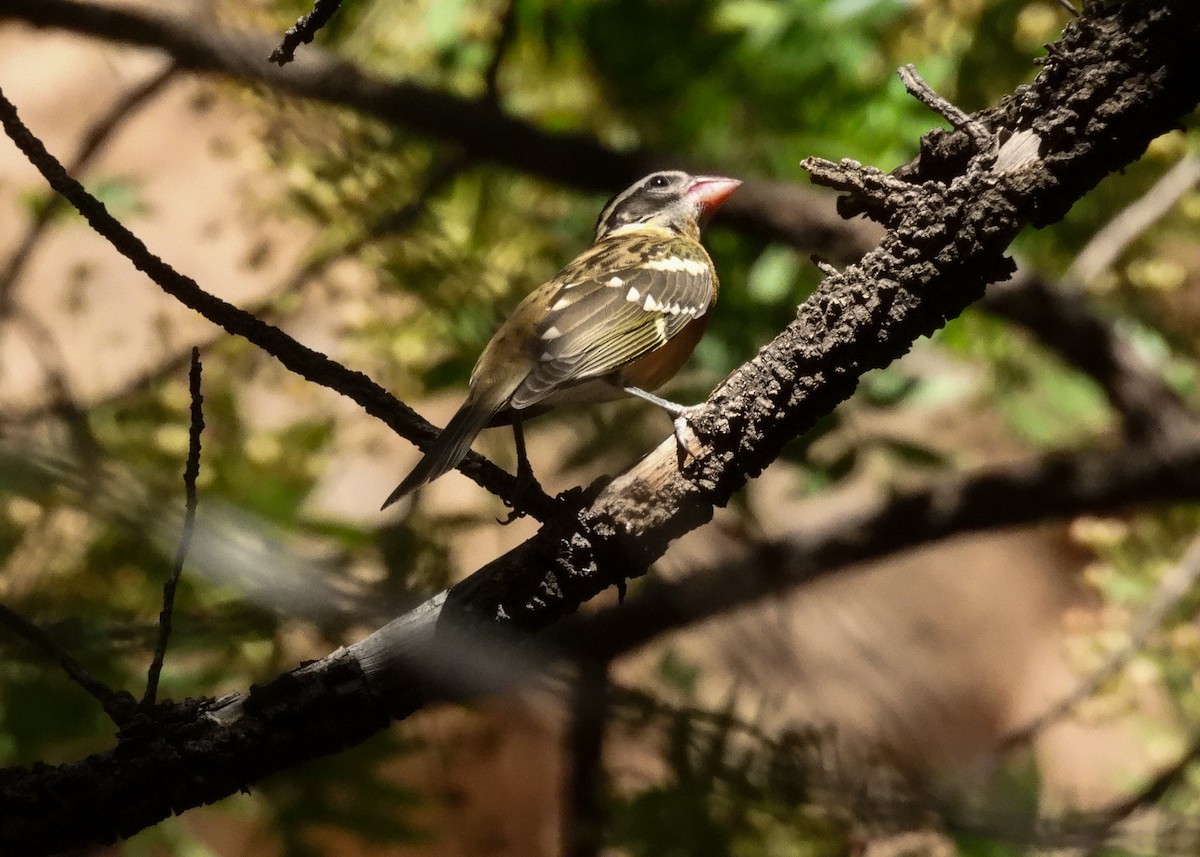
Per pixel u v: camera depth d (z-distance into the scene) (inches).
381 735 329.1
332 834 360.8
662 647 442.9
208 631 297.0
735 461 224.4
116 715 215.8
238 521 336.8
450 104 461.4
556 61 501.0
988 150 218.2
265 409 485.7
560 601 224.7
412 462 643.5
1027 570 855.1
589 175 466.6
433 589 329.7
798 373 221.3
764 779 312.5
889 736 414.3
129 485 302.7
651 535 225.0
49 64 808.9
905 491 481.7
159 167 719.1
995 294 469.4
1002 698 807.1
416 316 421.7
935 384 422.0
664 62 465.4
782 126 458.0
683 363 348.5
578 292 322.3
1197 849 336.5
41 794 210.2
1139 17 213.6
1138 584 426.3
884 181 222.1
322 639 313.1
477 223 450.6
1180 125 218.2
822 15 438.0
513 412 299.0
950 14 444.8
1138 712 412.5
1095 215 497.0
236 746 215.5
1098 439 527.8
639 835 323.6
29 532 359.3
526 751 665.6
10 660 299.9
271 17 470.3
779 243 452.4
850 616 538.6
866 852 322.0
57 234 669.3
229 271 671.1
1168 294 528.4
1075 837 322.3
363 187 421.1
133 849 353.7
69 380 448.1
